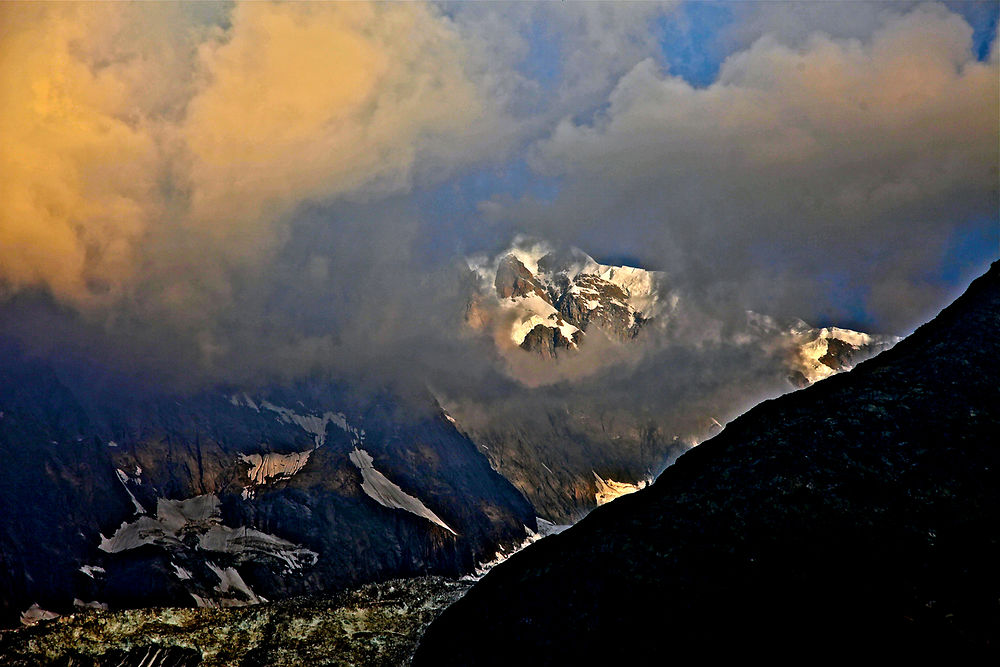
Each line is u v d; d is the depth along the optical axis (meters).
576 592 83.94
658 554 83.44
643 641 75.44
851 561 74.38
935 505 76.38
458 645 87.62
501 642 83.25
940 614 67.44
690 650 72.81
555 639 80.06
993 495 75.44
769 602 73.81
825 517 79.31
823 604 71.75
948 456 80.31
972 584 68.69
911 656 65.19
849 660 66.50
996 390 85.25
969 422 82.94
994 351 89.69
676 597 78.12
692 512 86.56
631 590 80.94
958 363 90.00
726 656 70.94
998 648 63.69
